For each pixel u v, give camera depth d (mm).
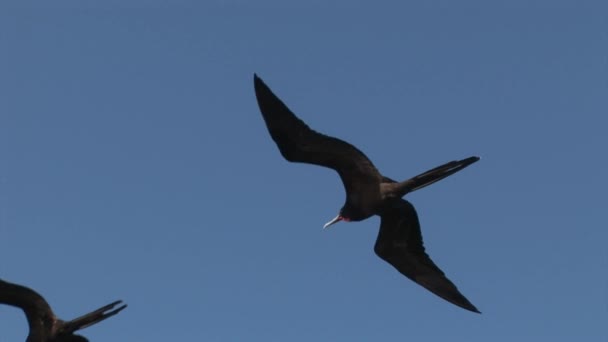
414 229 17891
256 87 16203
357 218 16641
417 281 17969
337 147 16250
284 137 16250
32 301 16172
